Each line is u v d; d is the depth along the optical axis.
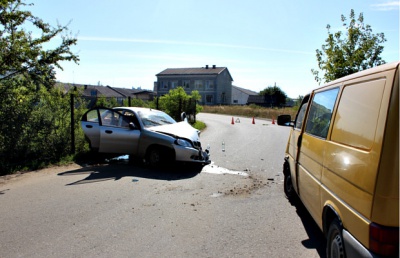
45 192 6.13
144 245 3.89
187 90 73.56
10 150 8.27
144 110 9.35
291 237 4.16
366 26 10.30
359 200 2.42
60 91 10.14
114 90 73.62
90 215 4.90
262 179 7.32
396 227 2.14
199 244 3.93
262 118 38.88
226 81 77.88
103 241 3.99
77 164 8.77
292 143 5.55
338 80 3.55
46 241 3.98
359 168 2.46
